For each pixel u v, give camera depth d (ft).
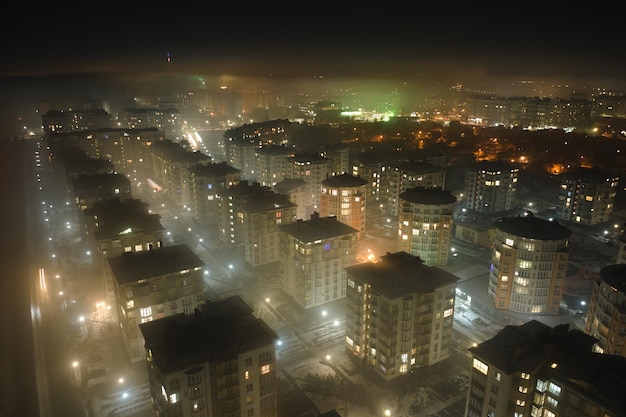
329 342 447.83
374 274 392.06
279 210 590.55
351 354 416.87
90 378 399.44
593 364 269.23
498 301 487.61
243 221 598.75
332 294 501.97
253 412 306.96
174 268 410.31
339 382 390.83
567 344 290.56
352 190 652.07
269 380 307.78
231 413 297.53
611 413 240.94
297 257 486.79
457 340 448.65
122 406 368.07
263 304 518.78
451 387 383.86
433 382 389.80
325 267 488.44
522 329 312.91
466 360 418.10
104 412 361.92
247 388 299.79
